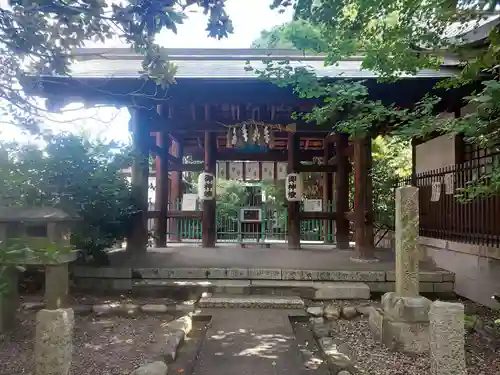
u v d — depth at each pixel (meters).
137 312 5.85
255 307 6.03
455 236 7.24
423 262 8.20
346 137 10.79
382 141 12.63
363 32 4.94
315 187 17.78
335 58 5.20
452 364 3.25
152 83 7.37
